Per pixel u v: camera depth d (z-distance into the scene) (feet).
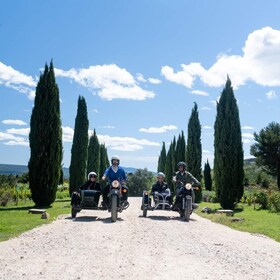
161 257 22.20
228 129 76.07
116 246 25.44
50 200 73.31
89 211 56.39
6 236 29.22
